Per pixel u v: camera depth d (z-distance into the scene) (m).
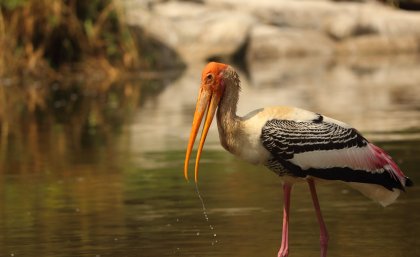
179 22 27.84
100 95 20.92
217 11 28.80
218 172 12.21
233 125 8.16
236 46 28.03
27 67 23.80
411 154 12.93
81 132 15.73
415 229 9.23
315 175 8.18
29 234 9.36
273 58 29.02
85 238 9.16
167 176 12.01
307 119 8.20
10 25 23.72
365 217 9.78
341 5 31.16
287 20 30.02
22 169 12.71
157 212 10.15
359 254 8.39
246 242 8.87
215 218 9.82
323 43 29.98
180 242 8.91
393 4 33.16
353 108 17.67
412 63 27.11
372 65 26.83
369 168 8.20
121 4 25.09
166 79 23.91
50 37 24.22
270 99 19.05
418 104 18.09
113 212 10.20
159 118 17.11
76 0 24.67
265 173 12.10
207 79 8.16
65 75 24.27
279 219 9.73
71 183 11.75
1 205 10.68
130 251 8.65
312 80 23.08
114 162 13.02
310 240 8.91
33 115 17.94
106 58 24.86
